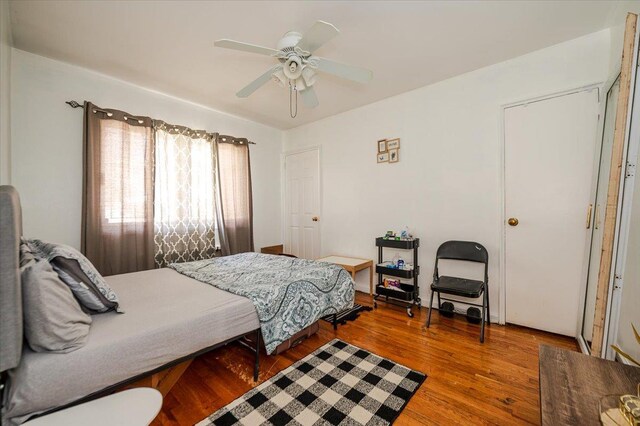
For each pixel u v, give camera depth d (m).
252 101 3.26
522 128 2.36
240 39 2.06
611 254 1.46
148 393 0.89
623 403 0.70
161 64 2.41
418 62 2.43
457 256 2.60
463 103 2.66
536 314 2.34
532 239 2.34
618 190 1.45
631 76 1.41
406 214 3.10
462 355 1.97
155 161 2.92
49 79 2.33
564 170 2.19
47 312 0.99
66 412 0.80
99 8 1.72
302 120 4.00
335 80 2.75
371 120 3.37
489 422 1.35
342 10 1.75
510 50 2.26
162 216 2.99
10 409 0.90
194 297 1.66
